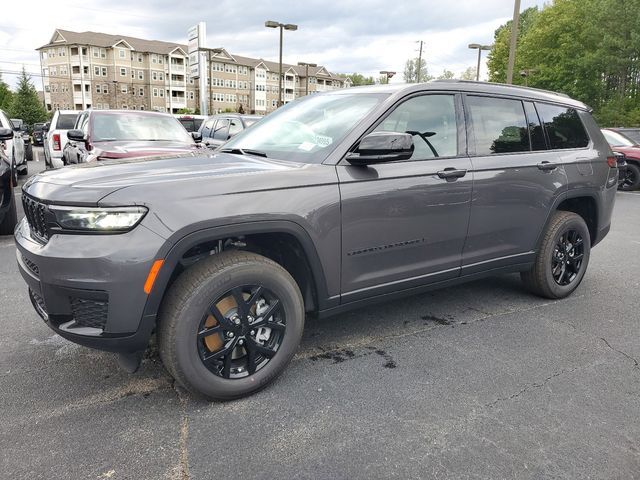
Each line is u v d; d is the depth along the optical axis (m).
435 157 3.40
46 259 2.35
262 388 2.84
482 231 3.69
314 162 2.98
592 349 3.46
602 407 2.73
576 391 2.89
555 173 4.11
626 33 39.12
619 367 3.20
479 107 3.74
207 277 2.51
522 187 3.87
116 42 80.38
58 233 2.38
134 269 2.31
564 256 4.40
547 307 4.29
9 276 4.85
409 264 3.34
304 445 2.36
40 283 2.43
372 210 3.04
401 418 2.60
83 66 80.75
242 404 2.71
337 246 2.94
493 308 4.23
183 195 2.45
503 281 4.99
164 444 2.36
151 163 2.94
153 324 2.42
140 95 84.75
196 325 2.51
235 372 2.73
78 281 2.32
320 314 3.04
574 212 4.77
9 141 9.27
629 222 8.59
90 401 2.71
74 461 2.23
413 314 4.07
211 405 2.69
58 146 13.96
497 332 3.73
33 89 64.19
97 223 2.31
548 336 3.67
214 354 2.61
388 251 3.19
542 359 3.30
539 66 46.19
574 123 4.50
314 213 2.80
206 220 2.45
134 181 2.46
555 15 46.16
